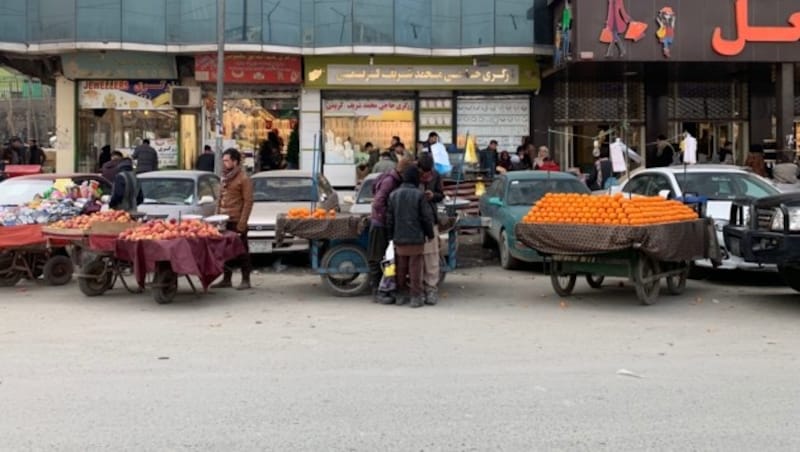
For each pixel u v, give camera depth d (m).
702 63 19.06
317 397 6.05
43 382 6.49
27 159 23.27
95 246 10.31
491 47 20.42
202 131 21.70
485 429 5.30
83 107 21.59
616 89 22.22
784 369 6.90
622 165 14.16
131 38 19.59
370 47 20.06
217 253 10.27
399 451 4.90
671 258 9.76
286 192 14.51
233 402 5.93
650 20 18.53
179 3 19.83
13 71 24.58
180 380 6.55
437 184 11.07
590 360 7.23
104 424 5.43
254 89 21.66
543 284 11.98
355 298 10.74
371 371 6.82
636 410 5.72
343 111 21.83
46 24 19.61
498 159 20.38
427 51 20.53
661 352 7.54
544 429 5.30
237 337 8.22
